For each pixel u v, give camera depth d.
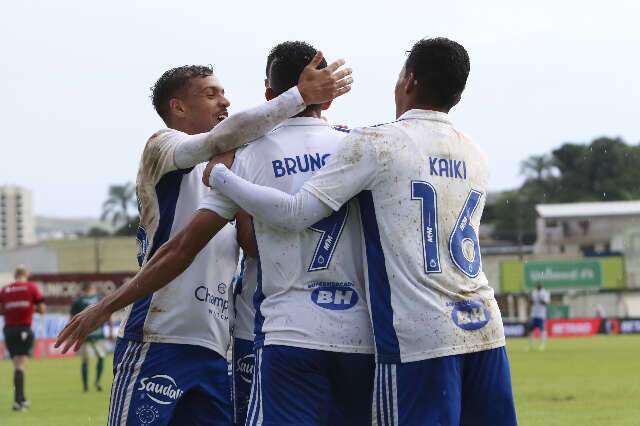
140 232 10.05
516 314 112.19
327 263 8.16
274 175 8.53
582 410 23.70
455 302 7.98
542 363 45.22
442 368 7.85
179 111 10.21
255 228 8.37
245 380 10.10
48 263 145.75
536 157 169.25
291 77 8.81
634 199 161.75
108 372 49.94
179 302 9.77
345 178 7.98
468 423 8.23
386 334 7.93
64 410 27.88
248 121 8.53
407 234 7.95
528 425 20.64
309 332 8.08
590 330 91.75
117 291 8.80
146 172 9.66
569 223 129.62
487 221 160.25
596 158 165.62
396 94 8.61
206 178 8.45
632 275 119.31
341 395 8.26
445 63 8.26
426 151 8.10
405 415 7.85
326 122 8.88
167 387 9.75
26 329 29.86
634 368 40.59
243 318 10.06
